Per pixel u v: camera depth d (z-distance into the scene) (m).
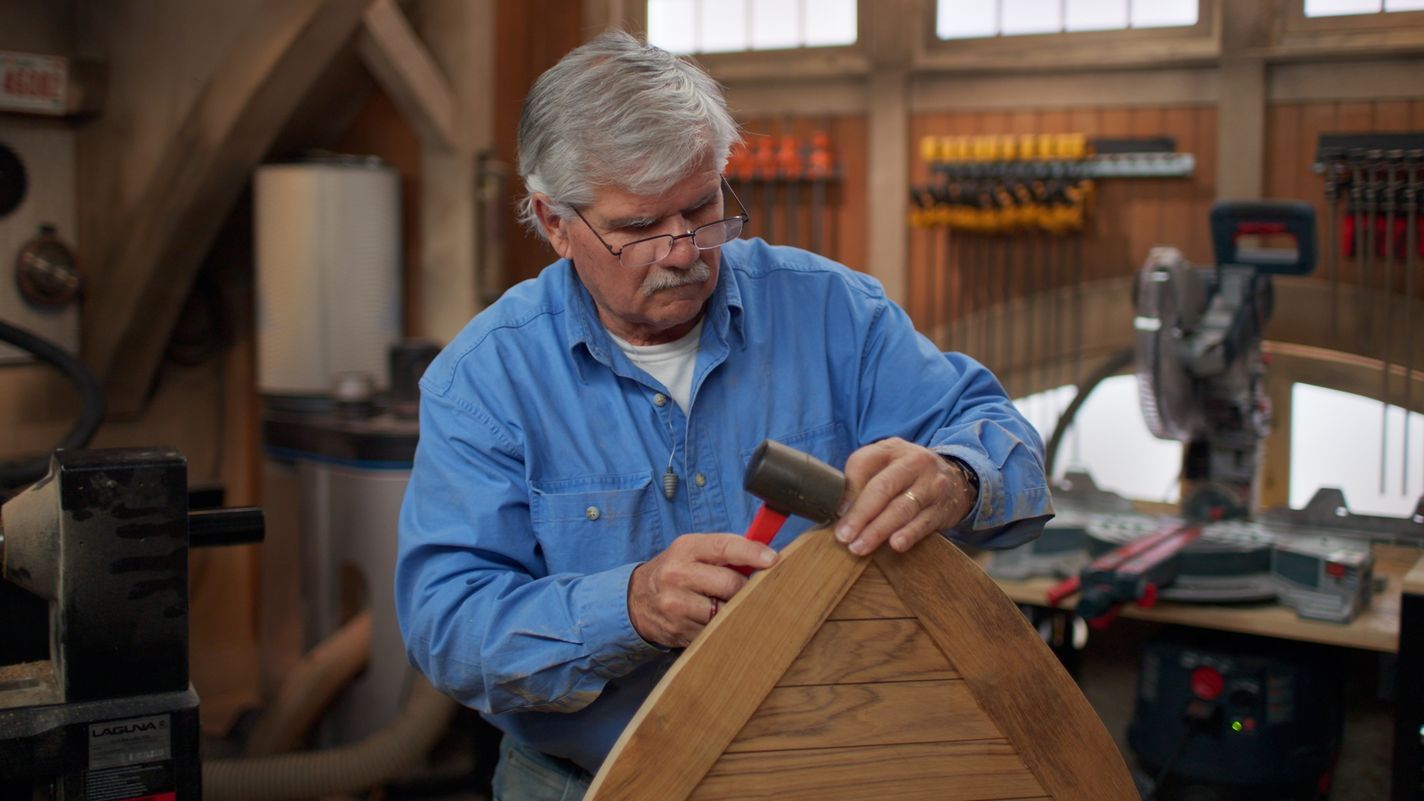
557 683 1.38
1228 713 2.38
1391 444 3.31
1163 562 2.35
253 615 4.10
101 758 1.41
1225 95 3.40
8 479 2.99
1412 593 2.12
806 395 1.62
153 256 3.45
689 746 1.15
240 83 3.25
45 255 3.46
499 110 3.65
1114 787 1.27
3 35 3.35
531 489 1.52
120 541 1.42
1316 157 3.14
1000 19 3.71
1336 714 2.50
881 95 3.81
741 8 4.02
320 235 3.39
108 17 3.45
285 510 3.39
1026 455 1.47
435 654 1.46
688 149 1.36
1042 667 1.24
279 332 3.45
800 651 1.17
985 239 3.75
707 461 1.57
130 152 3.47
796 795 1.18
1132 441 3.69
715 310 1.57
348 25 3.22
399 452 3.05
